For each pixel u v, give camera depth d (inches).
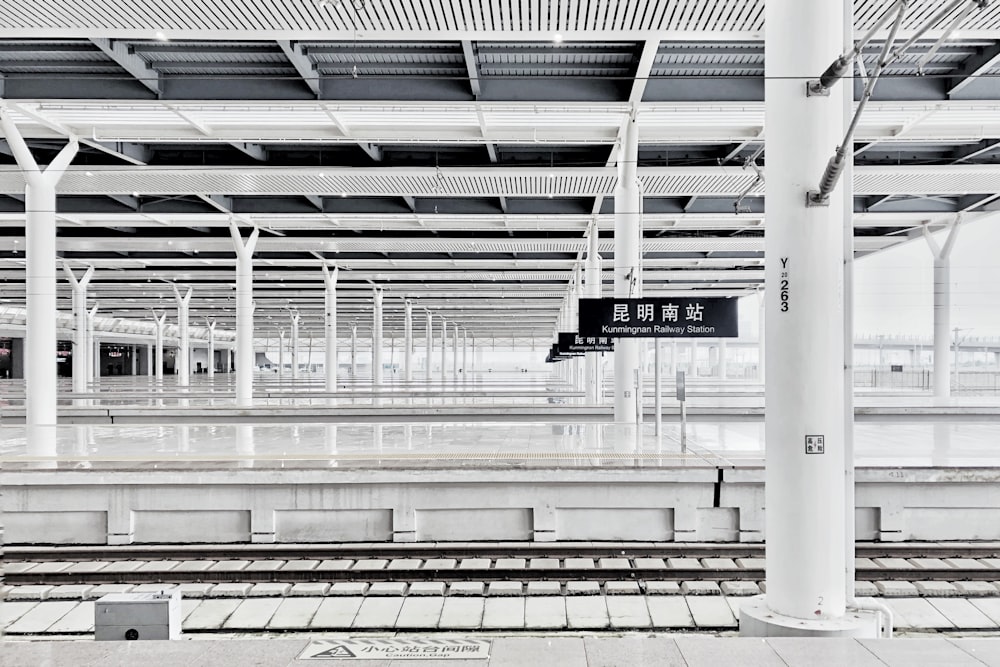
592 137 591.2
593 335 513.3
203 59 467.8
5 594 329.1
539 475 409.4
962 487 405.4
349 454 471.8
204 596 332.2
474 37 400.5
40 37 421.7
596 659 180.9
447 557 381.1
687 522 407.5
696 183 706.8
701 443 534.0
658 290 1914.4
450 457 453.1
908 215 970.1
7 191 713.0
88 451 508.4
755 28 389.1
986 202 917.2
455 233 1071.0
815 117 213.0
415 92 493.0
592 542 404.5
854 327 221.8
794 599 216.8
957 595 327.6
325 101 486.9
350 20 376.8
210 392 1457.9
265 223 952.9
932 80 497.0
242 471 412.8
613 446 514.9
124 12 364.8
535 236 1093.8
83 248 1167.6
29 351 544.1
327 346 1358.3
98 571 353.1
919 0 350.0
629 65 483.2
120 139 569.0
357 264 1374.3
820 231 213.6
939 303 1034.1
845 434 222.7
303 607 312.5
